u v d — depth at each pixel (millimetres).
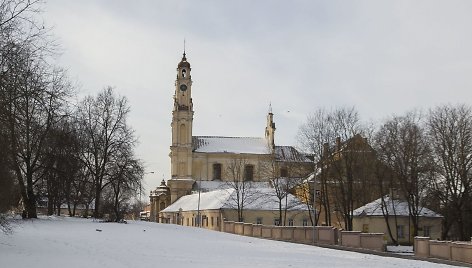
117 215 64500
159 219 126438
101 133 67062
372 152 72188
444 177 66000
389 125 71438
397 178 69812
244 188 93875
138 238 39812
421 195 69625
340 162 73062
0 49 24219
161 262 23578
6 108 24141
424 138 68125
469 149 64438
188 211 105062
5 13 24641
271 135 127312
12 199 31281
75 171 57344
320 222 89188
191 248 33531
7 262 20516
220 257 28094
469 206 64062
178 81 129500
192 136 129750
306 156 79688
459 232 65000
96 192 66750
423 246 44969
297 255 32594
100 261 22375
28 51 25688
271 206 88938
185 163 127250
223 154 127875
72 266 20234
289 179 86250
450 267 28375
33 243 29688
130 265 21516
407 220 74875
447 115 71750
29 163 53375
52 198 67750
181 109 128375
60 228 45438
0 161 25766
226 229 74375
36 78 26891
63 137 52094
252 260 27375
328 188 77625
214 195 99750
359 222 76875
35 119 28688
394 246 67438
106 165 66688
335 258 31672
